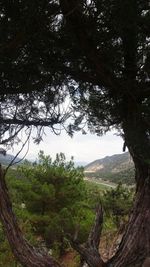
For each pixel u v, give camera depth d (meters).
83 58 4.87
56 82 5.29
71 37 4.62
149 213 4.72
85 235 15.47
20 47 4.45
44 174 17.67
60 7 4.13
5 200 4.51
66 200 17.66
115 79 4.71
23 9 3.99
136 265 4.59
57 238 15.12
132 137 4.73
